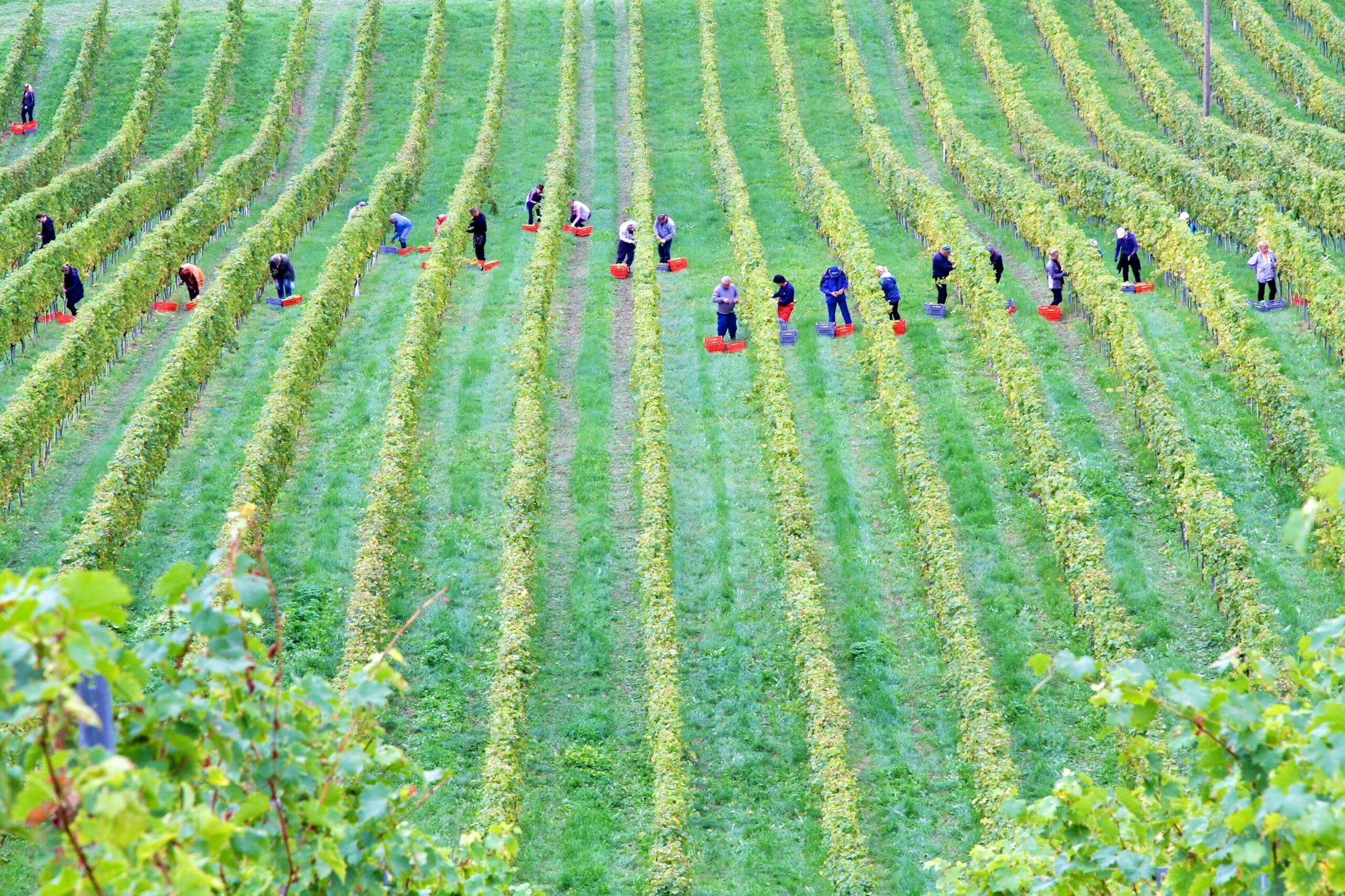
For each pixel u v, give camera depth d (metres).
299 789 7.31
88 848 6.23
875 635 24.12
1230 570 23.08
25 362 34.84
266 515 27.61
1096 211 42.25
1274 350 31.34
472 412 32.62
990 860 9.73
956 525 27.03
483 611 25.19
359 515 28.12
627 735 22.17
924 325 35.84
